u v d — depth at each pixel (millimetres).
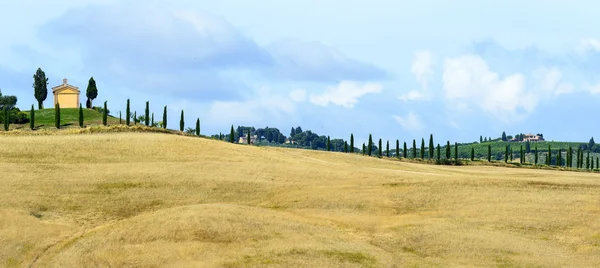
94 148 93312
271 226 60844
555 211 67062
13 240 57375
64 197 70375
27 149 90062
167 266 51406
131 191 73500
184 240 56219
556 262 54469
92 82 195750
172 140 101625
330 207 70812
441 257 56188
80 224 63312
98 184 75312
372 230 63656
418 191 74750
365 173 85750
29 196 69375
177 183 77000
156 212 65125
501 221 64625
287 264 51344
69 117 164875
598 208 67750
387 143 188125
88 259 53125
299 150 129250
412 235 61281
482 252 56656
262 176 82000
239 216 62375
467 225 63812
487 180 78375
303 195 74250
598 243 59469
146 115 157875
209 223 59344
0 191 70125
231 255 53188
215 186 76688
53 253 55375
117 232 59031
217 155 93688
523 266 53469
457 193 73625
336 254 54344
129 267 51500
